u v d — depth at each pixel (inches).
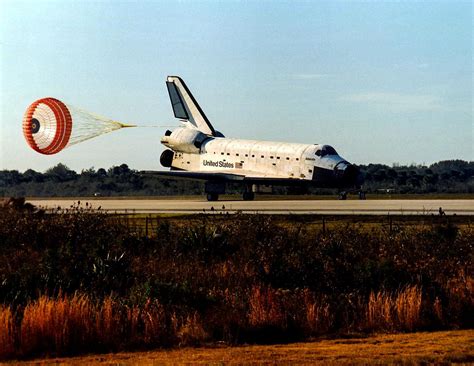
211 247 1455.5
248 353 814.5
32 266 1256.2
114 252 1398.9
